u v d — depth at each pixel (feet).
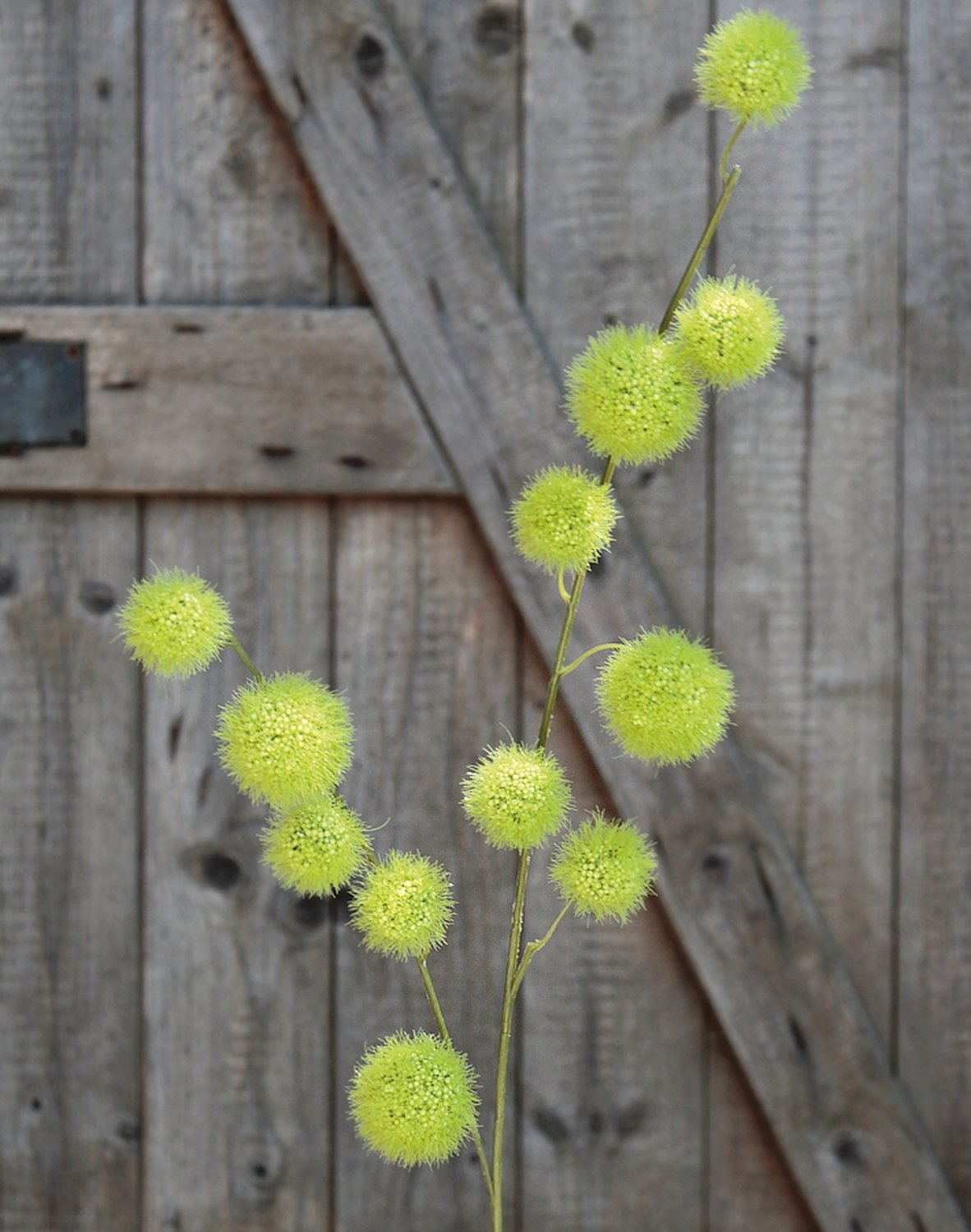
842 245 6.88
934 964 6.98
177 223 6.98
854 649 6.97
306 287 6.95
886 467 6.94
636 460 4.15
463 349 6.79
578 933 7.03
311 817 4.11
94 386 6.93
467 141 6.88
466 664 7.00
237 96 6.94
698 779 6.82
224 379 6.89
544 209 6.89
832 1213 6.86
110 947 7.15
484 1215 7.09
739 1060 6.97
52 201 7.01
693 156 6.88
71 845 7.14
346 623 7.04
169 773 7.10
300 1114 7.11
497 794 4.11
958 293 6.91
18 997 7.17
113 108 6.97
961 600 6.96
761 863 6.82
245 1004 7.12
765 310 4.08
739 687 6.97
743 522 6.95
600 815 4.22
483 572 6.98
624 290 6.89
